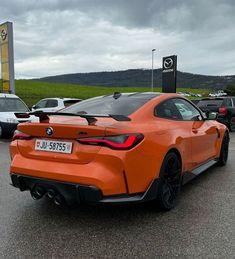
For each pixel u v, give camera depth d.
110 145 3.70
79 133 3.79
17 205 4.71
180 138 4.68
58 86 72.19
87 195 3.71
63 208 4.57
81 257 3.29
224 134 6.96
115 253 3.36
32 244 3.56
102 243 3.57
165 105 4.92
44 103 16.59
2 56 21.75
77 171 3.74
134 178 3.82
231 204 4.72
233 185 5.68
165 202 4.36
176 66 25.17
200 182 5.86
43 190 4.04
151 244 3.53
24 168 4.07
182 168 4.79
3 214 4.38
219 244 3.51
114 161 3.68
